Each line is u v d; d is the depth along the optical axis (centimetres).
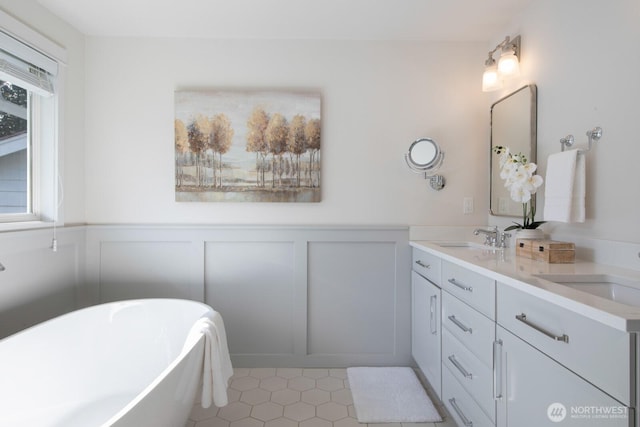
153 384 108
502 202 208
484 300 132
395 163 225
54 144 197
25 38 172
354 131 226
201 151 220
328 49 225
